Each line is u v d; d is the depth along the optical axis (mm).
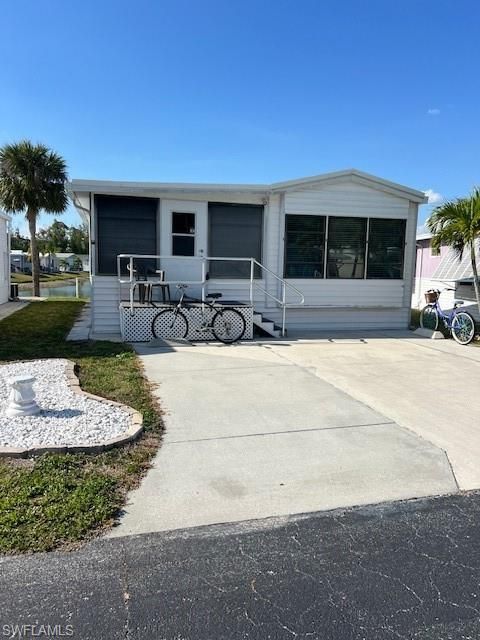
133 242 9625
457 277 13531
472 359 7707
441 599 2186
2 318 12391
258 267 10188
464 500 3127
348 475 3428
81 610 2076
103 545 2545
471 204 9039
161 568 2371
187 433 4145
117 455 3627
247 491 3162
